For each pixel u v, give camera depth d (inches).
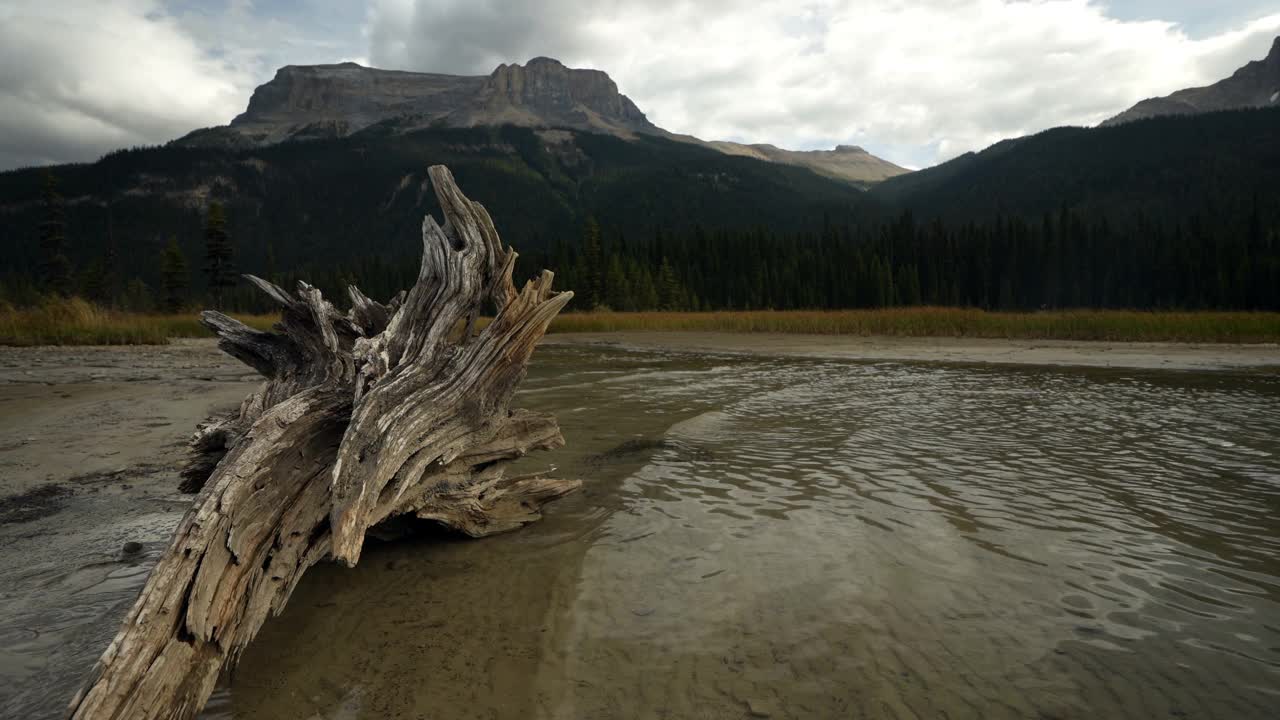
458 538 169.5
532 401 385.7
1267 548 151.9
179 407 338.6
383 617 125.3
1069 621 119.1
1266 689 97.3
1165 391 424.2
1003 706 94.4
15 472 215.9
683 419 325.1
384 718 93.4
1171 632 114.6
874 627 117.9
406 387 148.2
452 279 181.2
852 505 186.7
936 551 152.3
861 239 4434.1
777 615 123.2
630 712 94.8
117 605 123.3
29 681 98.6
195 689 88.2
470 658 110.0
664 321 1312.7
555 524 178.2
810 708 94.7
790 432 292.4
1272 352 691.4
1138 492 197.2
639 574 143.6
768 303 3137.3
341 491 116.9
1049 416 331.3
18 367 517.0
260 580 107.8
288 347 215.5
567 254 3248.0
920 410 351.3
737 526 171.5
